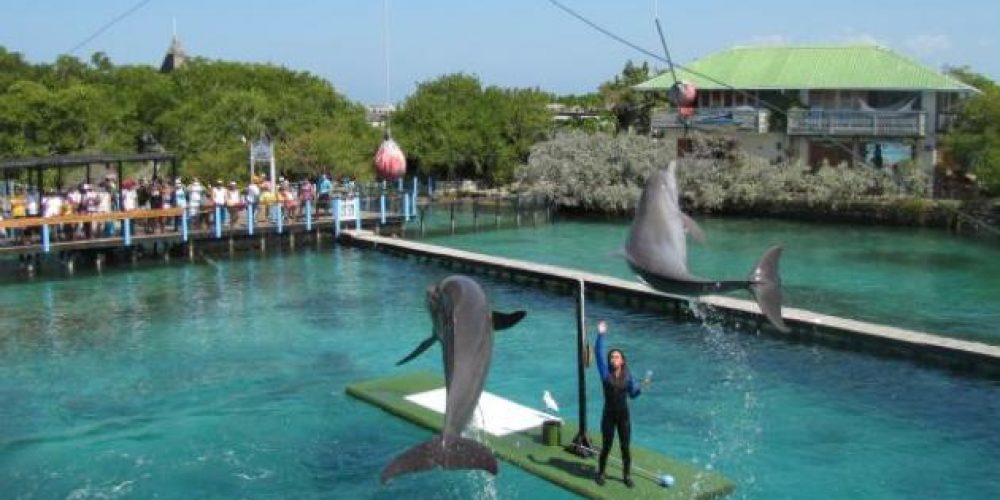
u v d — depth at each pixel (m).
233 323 26.28
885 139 52.09
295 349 23.45
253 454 16.27
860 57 55.62
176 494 14.66
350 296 29.98
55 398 19.56
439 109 66.12
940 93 52.84
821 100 55.16
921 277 33.12
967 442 16.47
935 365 20.84
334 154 54.97
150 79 76.62
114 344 23.98
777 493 14.30
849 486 14.61
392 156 44.44
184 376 21.11
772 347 22.88
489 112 66.38
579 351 15.16
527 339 24.14
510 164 64.56
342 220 40.78
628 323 25.77
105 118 62.19
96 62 83.44
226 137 60.12
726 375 20.52
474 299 10.21
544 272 30.91
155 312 27.67
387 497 14.32
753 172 51.25
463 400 9.59
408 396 18.83
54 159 33.31
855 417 17.77
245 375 21.16
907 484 14.70
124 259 36.03
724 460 15.57
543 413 17.33
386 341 24.25
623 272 34.06
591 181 51.94
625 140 53.38
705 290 9.00
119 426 17.80
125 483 15.09
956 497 14.22
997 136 45.22
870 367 21.00
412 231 46.41
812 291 30.73
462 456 9.30
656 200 9.59
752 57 58.78
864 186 48.19
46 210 33.44
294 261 36.62
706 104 58.50
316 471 15.47
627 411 13.80
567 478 14.22
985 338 24.19
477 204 53.91
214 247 37.59
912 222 46.31
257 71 77.19
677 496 13.62
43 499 14.51
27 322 26.34
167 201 37.25
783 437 16.69
